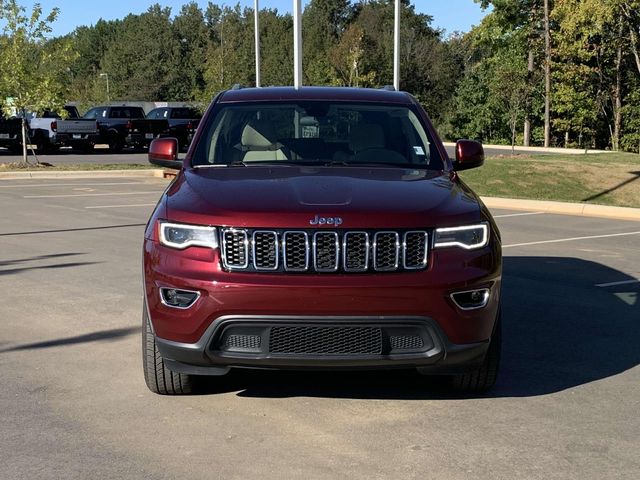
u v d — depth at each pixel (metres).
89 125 29.50
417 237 4.09
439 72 68.56
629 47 39.56
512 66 45.47
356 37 60.97
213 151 5.38
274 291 3.92
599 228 12.91
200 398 4.63
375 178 4.77
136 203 15.20
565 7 23.78
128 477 3.55
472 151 5.66
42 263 8.81
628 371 5.26
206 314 4.00
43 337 5.87
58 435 4.04
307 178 4.69
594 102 43.44
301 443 3.97
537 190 20.97
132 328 6.14
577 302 7.34
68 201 15.43
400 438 4.05
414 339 4.07
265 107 5.74
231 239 4.05
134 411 4.40
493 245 4.33
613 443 4.01
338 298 3.92
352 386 4.87
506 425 4.24
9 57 22.12
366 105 5.84
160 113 34.31
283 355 4.01
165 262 4.17
